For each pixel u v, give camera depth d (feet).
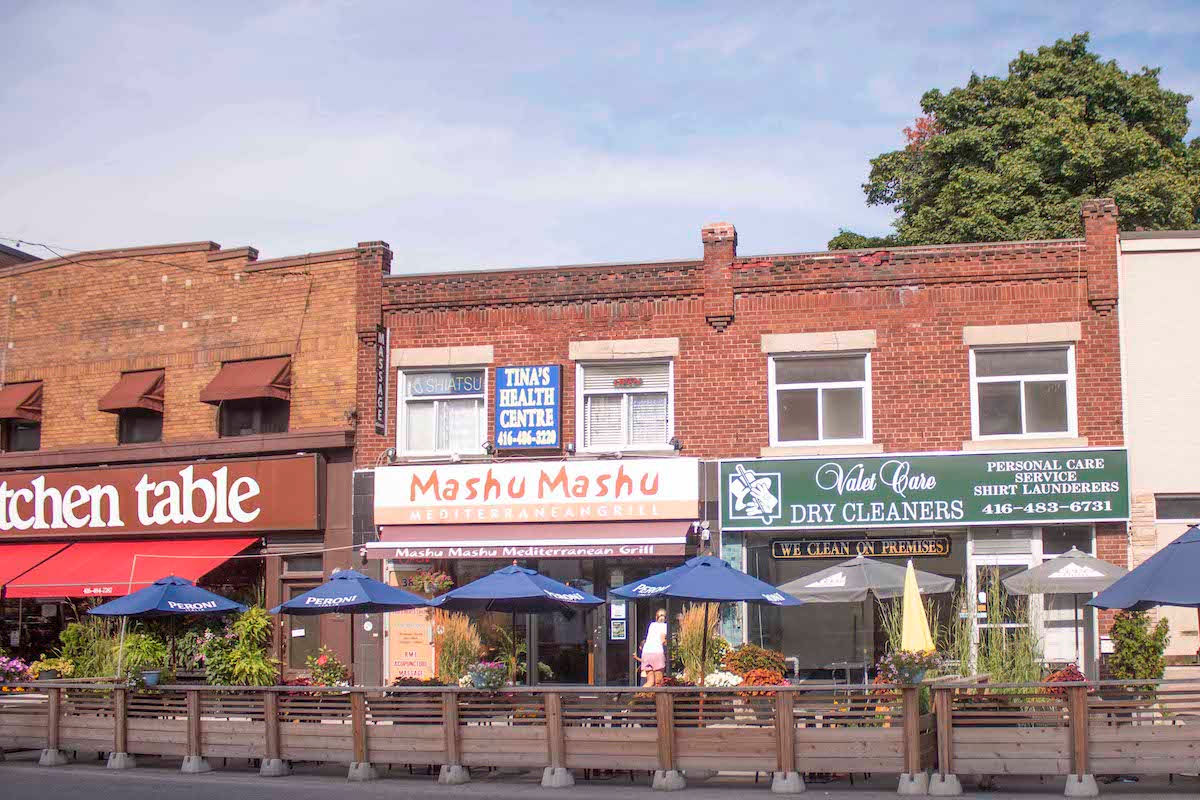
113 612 60.64
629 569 72.08
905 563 68.64
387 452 75.15
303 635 76.54
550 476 71.72
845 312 70.28
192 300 81.76
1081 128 103.60
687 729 46.62
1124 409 67.10
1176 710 42.98
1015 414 68.69
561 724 48.24
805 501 68.95
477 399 75.66
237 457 78.74
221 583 79.87
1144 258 68.08
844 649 68.54
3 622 84.64
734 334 71.51
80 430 84.28
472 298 75.10
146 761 58.65
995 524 67.10
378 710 50.96
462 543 71.61
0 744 59.36
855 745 44.75
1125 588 46.57
